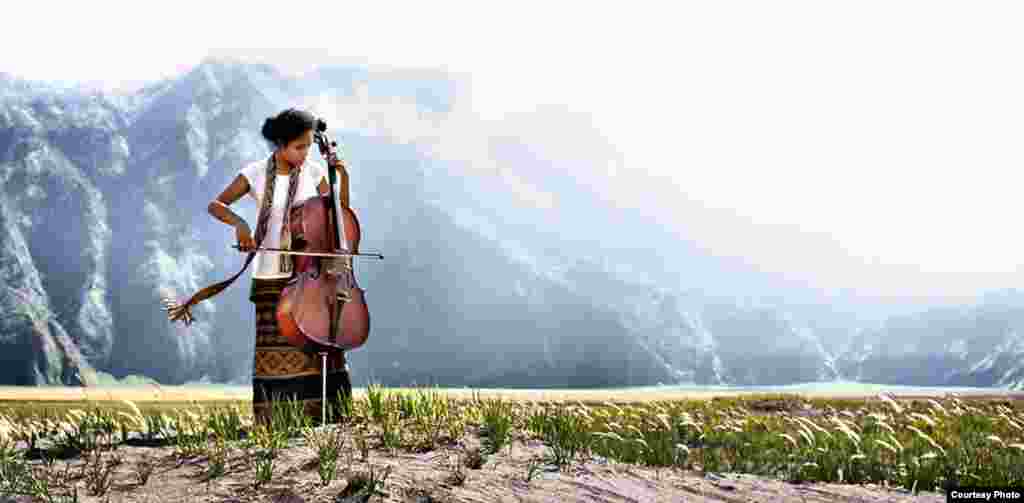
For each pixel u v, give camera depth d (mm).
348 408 5492
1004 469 7031
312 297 5184
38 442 4766
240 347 86312
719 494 5191
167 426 5258
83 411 5383
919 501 5656
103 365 81500
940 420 11258
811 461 7195
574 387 94750
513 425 5961
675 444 8094
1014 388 95688
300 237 5223
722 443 8812
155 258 87562
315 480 4031
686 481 5449
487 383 93438
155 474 4109
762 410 15969
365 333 5434
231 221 5211
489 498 4086
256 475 4039
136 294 86000
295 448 4625
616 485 4836
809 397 20500
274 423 4969
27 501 3646
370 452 4684
